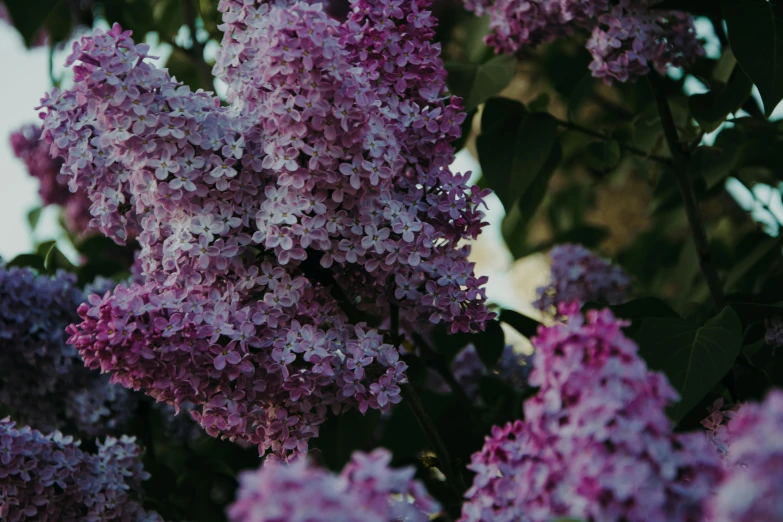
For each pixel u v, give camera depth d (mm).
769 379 925
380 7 903
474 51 1152
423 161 914
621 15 975
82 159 890
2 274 1015
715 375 864
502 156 1037
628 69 977
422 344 1042
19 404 1049
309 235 854
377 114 867
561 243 1278
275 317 866
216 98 901
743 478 673
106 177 901
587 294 1155
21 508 922
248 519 665
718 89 1055
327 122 844
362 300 929
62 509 940
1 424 932
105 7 1229
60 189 1284
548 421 724
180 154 862
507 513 739
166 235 892
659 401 711
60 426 1067
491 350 1048
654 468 698
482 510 743
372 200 867
